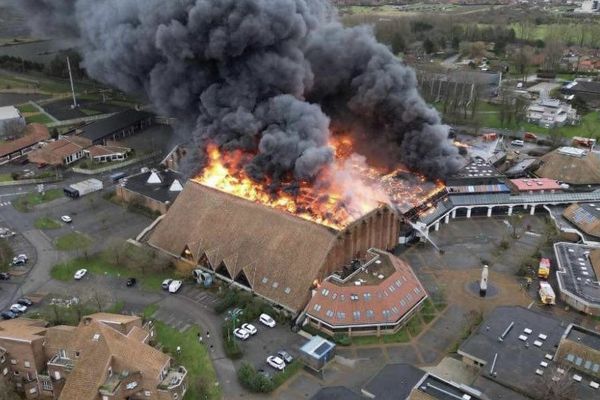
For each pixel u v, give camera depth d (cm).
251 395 6681
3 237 10181
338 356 7344
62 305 8125
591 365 6588
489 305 8450
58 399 6238
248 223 9044
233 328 7669
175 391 6359
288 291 8169
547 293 8494
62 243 10112
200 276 8869
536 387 6325
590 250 9488
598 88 19212
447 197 11262
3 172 13212
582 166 12419
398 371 6875
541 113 17050
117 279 9031
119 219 11031
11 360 6569
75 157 13925
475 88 17362
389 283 7962
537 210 11506
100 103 18075
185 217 9738
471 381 6800
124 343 6481
